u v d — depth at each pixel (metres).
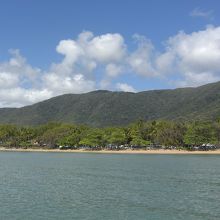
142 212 62.91
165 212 62.97
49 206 67.25
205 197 76.69
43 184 95.81
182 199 74.38
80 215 60.75
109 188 88.88
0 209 64.69
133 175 116.88
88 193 81.38
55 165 156.62
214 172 126.31
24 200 72.75
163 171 129.62
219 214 61.94
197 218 59.47
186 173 122.88
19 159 198.50
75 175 117.00
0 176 113.94
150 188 88.88
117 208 65.75
